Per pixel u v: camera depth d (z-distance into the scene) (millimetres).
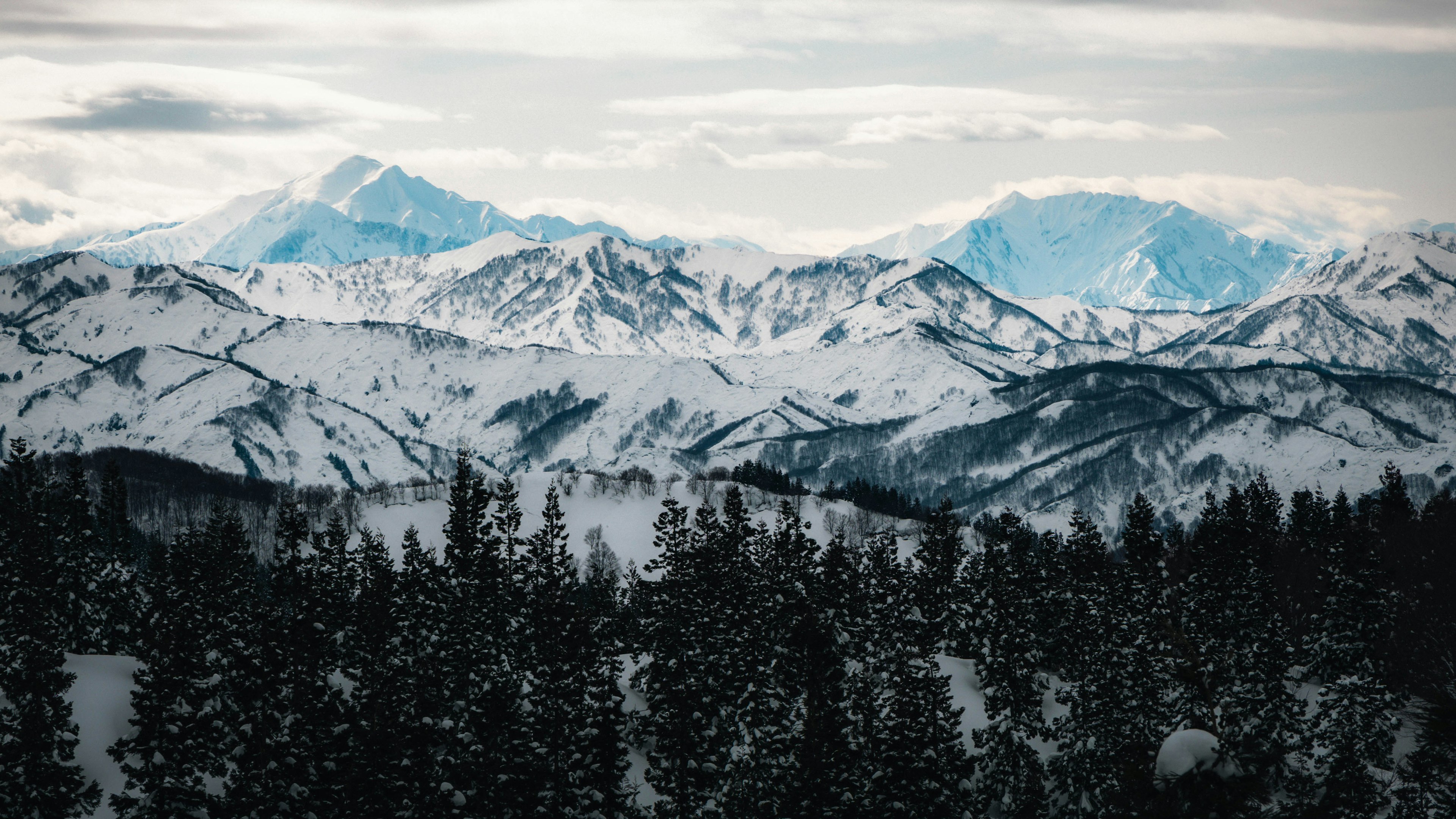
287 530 109188
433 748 88750
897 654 103625
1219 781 59969
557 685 88625
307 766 81250
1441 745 70375
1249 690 109312
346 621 100438
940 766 91312
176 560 106438
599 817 86688
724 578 107875
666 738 91875
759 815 91312
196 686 82812
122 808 80625
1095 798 98562
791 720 96500
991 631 110312
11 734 81812
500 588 108625
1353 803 81062
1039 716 110250
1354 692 103812
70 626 110562
